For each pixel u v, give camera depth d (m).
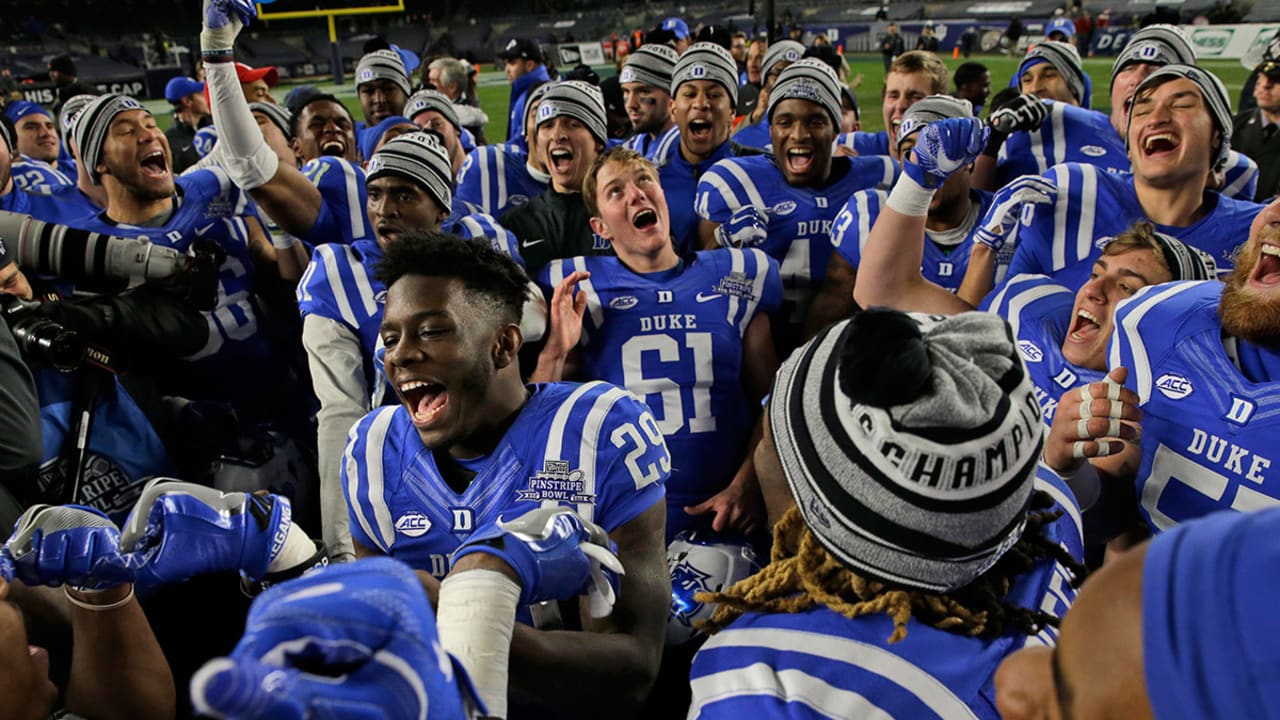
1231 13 19.31
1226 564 0.54
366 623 0.57
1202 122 2.49
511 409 1.54
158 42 26.56
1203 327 1.68
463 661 0.91
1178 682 0.55
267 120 4.14
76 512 1.20
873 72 20.41
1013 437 0.88
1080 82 4.59
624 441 1.51
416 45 31.27
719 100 4.04
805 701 0.94
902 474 0.87
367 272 2.54
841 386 0.91
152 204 3.06
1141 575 0.59
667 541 2.43
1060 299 2.32
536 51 7.05
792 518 1.08
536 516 1.10
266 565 1.25
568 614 1.51
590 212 2.74
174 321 2.69
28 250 2.50
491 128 14.89
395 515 1.55
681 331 2.57
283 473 2.62
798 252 3.36
